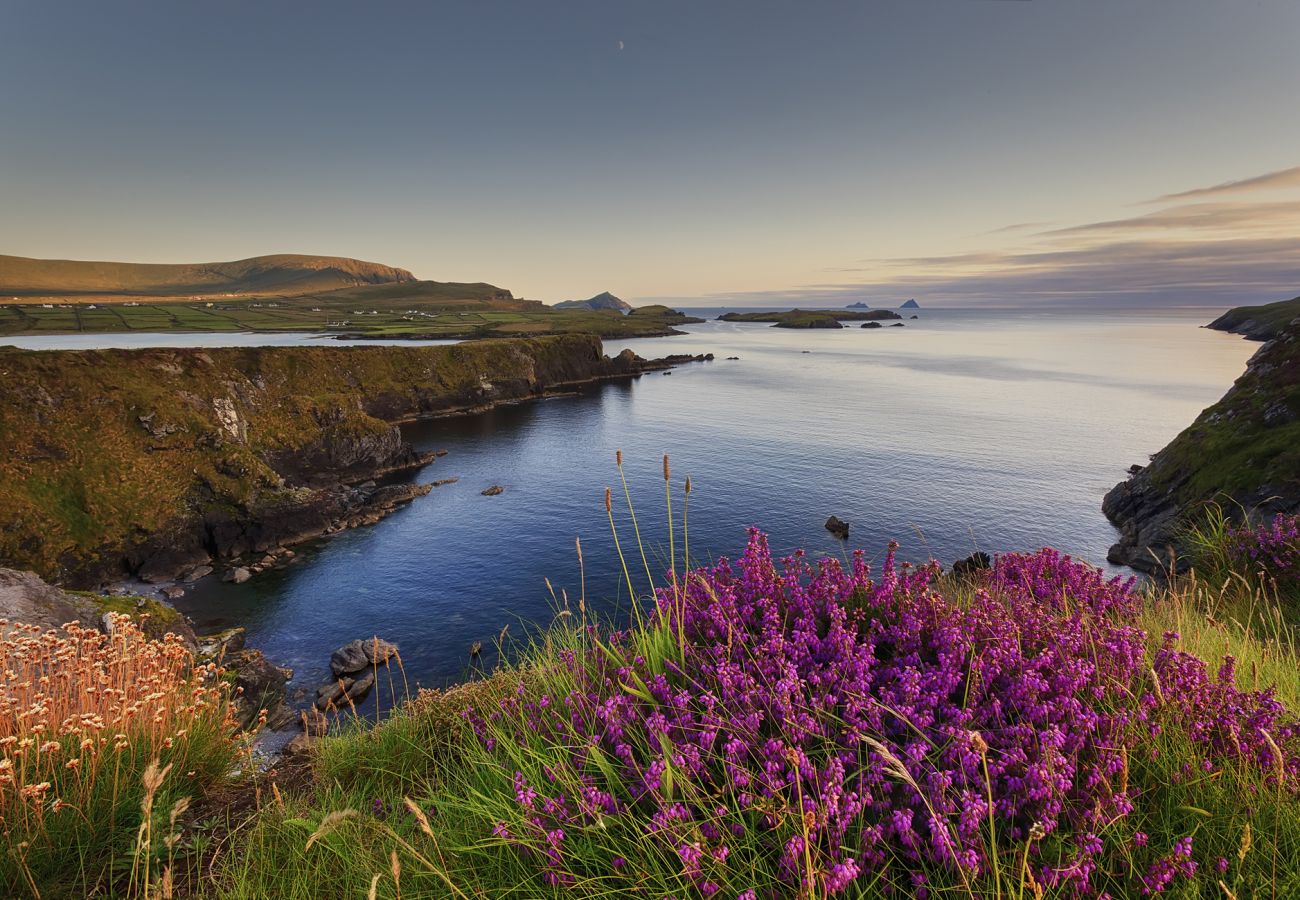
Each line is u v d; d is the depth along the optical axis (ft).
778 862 9.90
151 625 75.66
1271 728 11.37
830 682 13.32
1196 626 20.15
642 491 216.54
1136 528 163.02
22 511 161.38
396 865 9.75
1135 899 9.08
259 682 88.22
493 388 451.94
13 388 185.68
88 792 15.15
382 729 20.98
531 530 183.01
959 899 9.02
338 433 266.16
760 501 197.16
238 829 16.01
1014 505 192.95
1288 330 173.99
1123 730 11.34
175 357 248.93
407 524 195.42
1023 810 10.31
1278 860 9.03
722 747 12.34
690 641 16.43
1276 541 31.63
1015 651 13.37
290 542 185.68
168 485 183.83
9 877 13.14
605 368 572.92
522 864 11.69
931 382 514.27
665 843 10.50
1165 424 324.60
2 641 20.72
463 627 124.88
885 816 10.36
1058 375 564.30
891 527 174.50
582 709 14.74
